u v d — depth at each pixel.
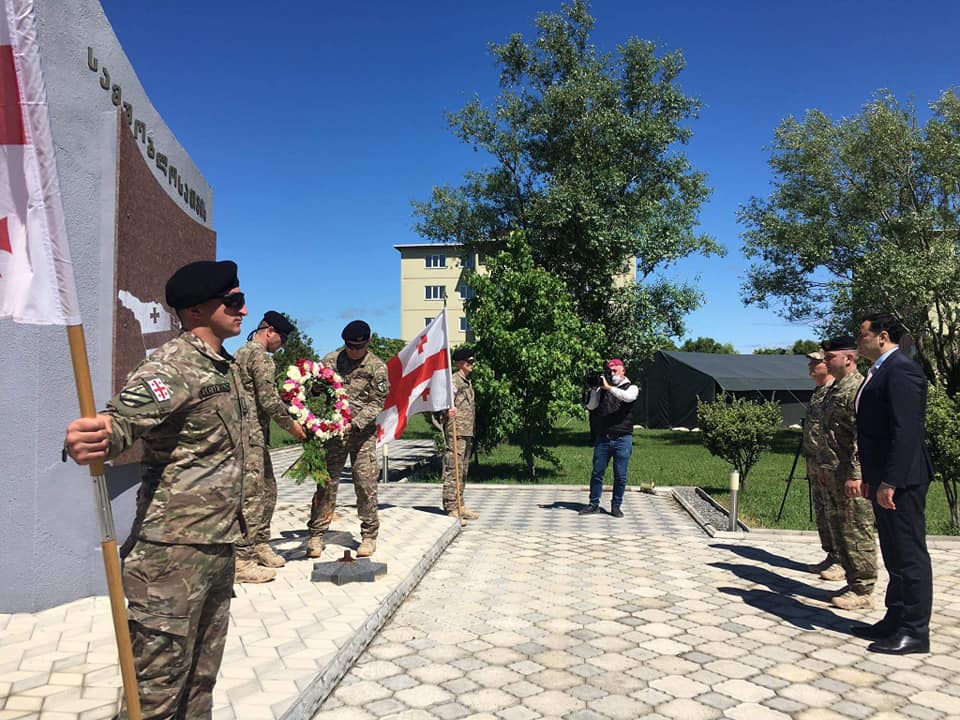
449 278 58.06
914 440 4.94
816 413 6.76
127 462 5.63
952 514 9.58
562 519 9.96
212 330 2.91
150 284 6.40
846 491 5.75
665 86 26.22
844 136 21.58
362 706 4.03
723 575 6.95
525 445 14.30
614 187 24.64
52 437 5.04
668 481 14.37
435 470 15.64
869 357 5.37
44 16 5.11
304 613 5.12
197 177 8.31
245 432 2.95
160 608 2.62
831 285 22.08
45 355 5.02
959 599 6.25
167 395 2.59
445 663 4.68
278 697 3.71
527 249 14.78
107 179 5.63
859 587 5.93
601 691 4.28
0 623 4.69
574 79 25.66
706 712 4.02
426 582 6.60
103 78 5.69
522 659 4.77
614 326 26.05
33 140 2.41
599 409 10.27
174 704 2.67
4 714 3.45
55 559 5.04
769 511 10.65
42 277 2.39
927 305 20.02
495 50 26.70
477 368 13.55
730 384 29.62
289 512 9.30
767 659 4.82
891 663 4.77
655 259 25.20
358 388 6.69
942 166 19.84
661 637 5.22
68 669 3.98
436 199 27.34
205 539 2.69
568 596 6.22
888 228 21.12
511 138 26.19
